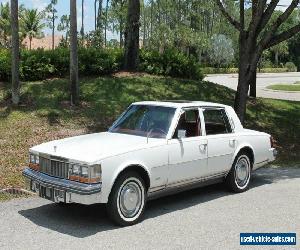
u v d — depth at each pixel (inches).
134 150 278.7
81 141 298.4
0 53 717.9
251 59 571.8
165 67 824.9
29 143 473.1
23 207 308.3
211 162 330.3
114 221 272.2
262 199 338.0
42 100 610.9
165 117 314.3
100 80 723.4
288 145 582.2
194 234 260.1
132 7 804.0
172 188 308.5
